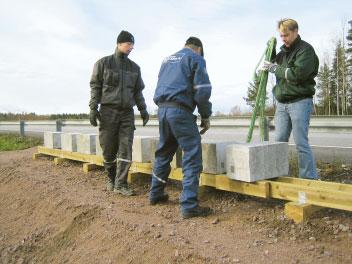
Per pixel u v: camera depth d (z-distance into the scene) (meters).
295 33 5.19
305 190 4.44
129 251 4.39
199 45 5.11
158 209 5.31
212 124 10.05
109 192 6.38
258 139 9.70
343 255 3.64
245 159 4.88
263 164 4.97
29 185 7.60
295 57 5.20
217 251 3.88
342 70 49.06
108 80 6.12
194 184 4.89
